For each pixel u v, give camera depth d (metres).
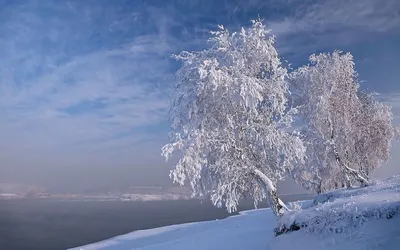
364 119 33.06
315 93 30.69
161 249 22.25
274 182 19.47
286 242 14.23
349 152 31.84
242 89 17.70
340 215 13.44
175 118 19.28
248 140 19.05
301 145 18.70
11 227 66.75
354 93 32.06
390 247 10.35
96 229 55.59
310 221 14.32
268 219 30.33
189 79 19.61
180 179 17.53
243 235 22.62
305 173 33.12
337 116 30.94
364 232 12.01
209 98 19.16
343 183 34.75
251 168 18.80
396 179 27.03
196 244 21.91
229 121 18.11
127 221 67.69
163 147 17.75
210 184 19.56
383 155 34.31
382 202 13.51
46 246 42.91
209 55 20.14
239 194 19.48
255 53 19.62
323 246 12.36
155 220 66.50
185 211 94.94
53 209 133.62
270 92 19.28
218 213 80.06
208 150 18.77
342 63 31.34
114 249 29.30
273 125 18.78
